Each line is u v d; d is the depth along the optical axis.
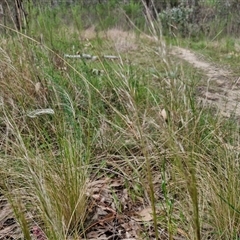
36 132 2.07
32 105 2.27
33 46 2.70
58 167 1.59
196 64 5.36
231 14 9.32
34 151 1.83
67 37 3.73
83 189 1.56
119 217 1.62
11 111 2.13
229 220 1.36
